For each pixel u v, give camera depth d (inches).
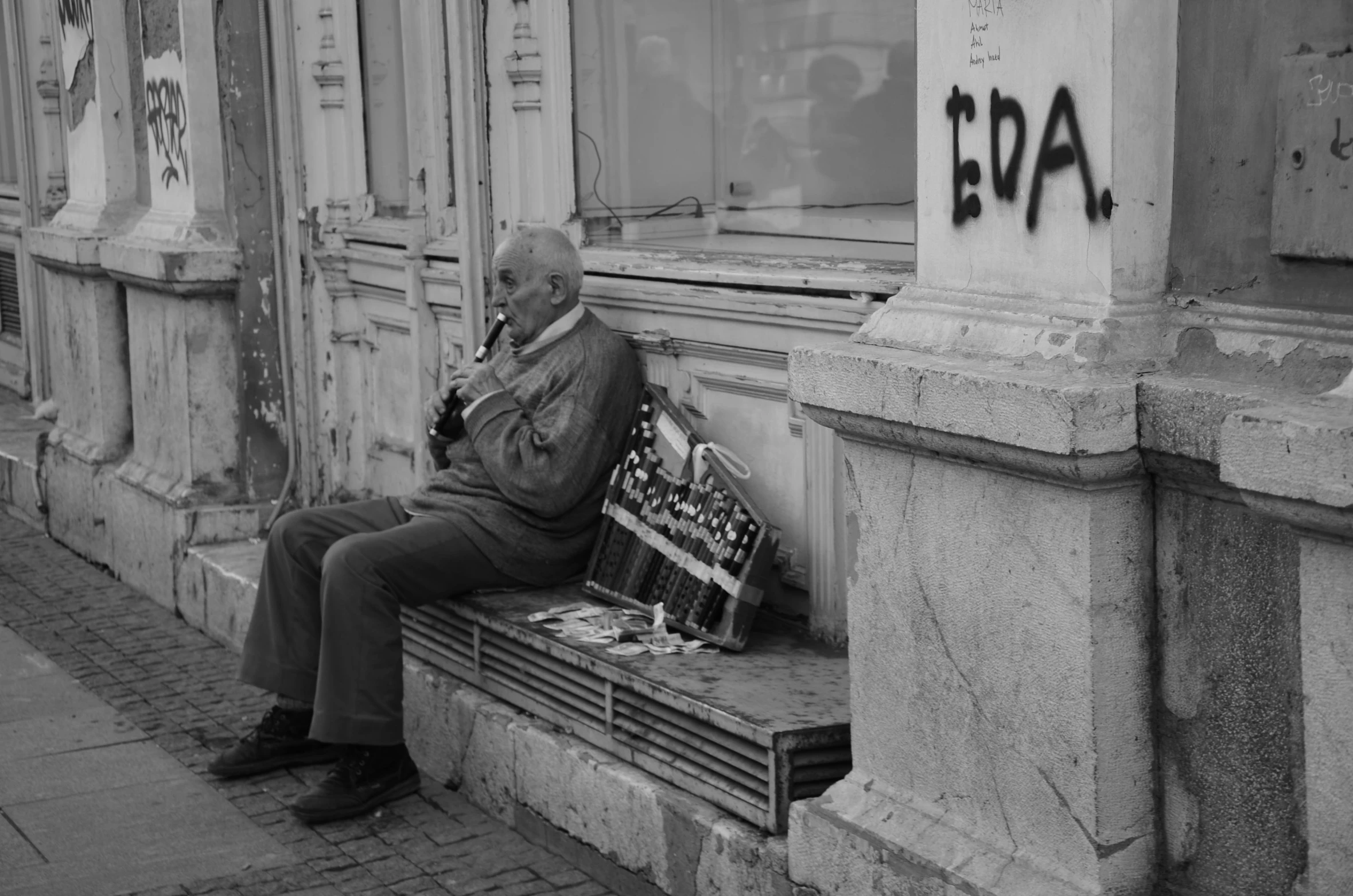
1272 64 99.8
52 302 304.0
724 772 138.3
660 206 195.9
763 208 187.0
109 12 274.5
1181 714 106.1
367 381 238.7
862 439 122.2
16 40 342.6
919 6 120.6
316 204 238.4
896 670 122.1
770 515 165.3
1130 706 106.8
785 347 158.6
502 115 196.7
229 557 238.4
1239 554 100.9
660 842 143.1
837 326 152.1
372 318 235.0
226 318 246.5
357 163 237.6
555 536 175.6
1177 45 106.0
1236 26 102.2
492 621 168.1
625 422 175.8
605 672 151.7
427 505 178.2
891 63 168.9
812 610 159.0
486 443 170.7
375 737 167.3
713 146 191.9
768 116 185.2
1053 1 108.0
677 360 175.2
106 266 264.4
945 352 116.1
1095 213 107.0
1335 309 97.5
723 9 188.7
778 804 132.0
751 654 154.4
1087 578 104.7
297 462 248.1
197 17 239.5
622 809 148.0
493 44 195.9
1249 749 102.0
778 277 158.1
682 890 140.9
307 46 235.9
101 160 280.8
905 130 167.5
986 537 112.3
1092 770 106.3
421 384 216.8
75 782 182.5
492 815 169.5
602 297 182.4
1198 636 104.3
